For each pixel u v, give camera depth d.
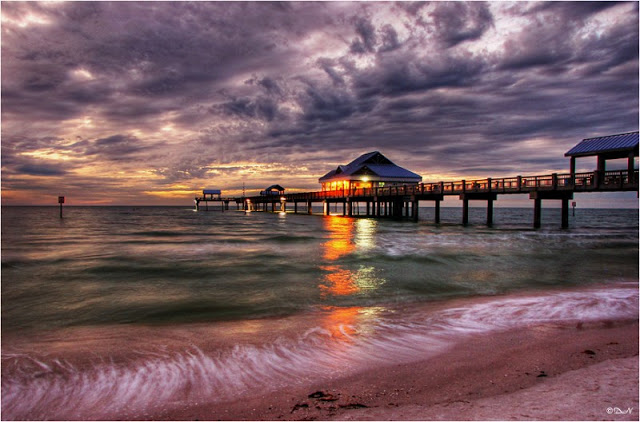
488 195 33.22
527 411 3.46
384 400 3.92
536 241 22.58
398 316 7.59
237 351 5.54
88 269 13.91
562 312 7.73
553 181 25.72
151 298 9.66
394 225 39.19
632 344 5.66
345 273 13.00
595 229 32.91
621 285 10.96
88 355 5.42
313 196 62.62
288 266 14.41
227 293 10.19
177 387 4.36
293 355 5.37
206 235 29.34
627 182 21.25
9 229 37.94
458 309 8.10
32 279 12.22
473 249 18.91
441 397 3.94
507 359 5.10
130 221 57.00
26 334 6.68
